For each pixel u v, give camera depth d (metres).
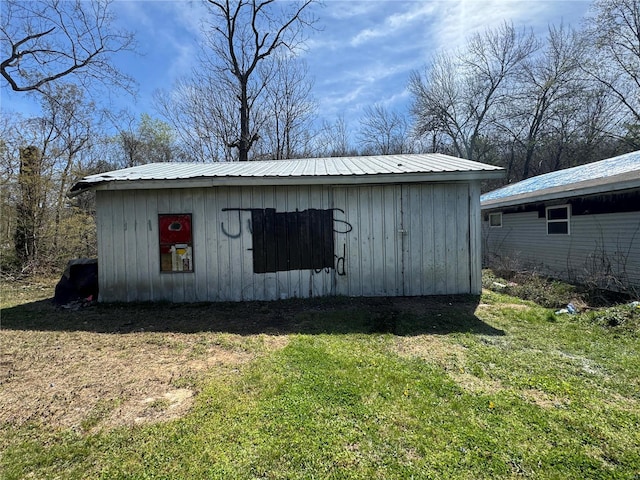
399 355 3.79
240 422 2.50
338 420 2.52
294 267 6.53
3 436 2.38
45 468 2.08
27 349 4.13
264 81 19.56
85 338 4.54
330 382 3.12
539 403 2.77
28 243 10.41
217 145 20.16
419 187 6.54
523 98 22.75
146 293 6.50
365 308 5.81
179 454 2.18
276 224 6.49
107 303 6.39
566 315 5.34
